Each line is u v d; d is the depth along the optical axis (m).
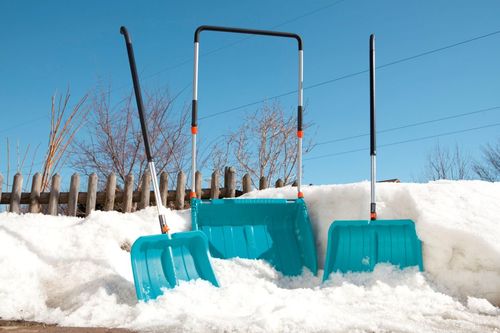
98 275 3.01
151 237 2.84
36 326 2.36
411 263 3.30
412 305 2.74
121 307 2.60
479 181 3.98
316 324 2.16
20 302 2.73
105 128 9.20
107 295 2.73
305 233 4.02
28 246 3.29
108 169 9.07
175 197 5.57
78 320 2.45
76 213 5.57
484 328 2.25
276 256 3.94
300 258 4.00
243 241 3.96
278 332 2.06
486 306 2.70
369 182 4.01
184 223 4.14
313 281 3.77
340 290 3.06
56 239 3.47
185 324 2.18
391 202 3.67
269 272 3.75
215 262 3.66
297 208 4.15
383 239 3.42
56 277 3.05
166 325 2.22
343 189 4.03
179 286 2.89
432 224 3.22
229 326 2.12
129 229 3.80
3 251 3.15
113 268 3.12
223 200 3.96
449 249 3.14
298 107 4.23
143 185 5.39
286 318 2.22
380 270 3.32
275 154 11.70
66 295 2.84
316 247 4.02
